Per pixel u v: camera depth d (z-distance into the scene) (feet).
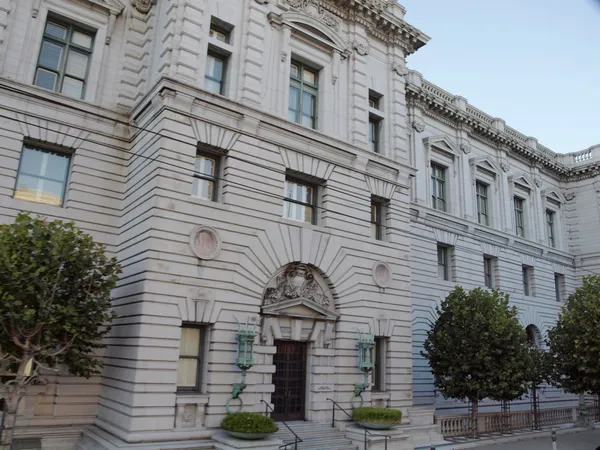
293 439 59.93
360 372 71.10
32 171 62.54
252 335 59.72
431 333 84.53
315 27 77.82
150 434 52.13
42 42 65.41
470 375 78.38
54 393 59.16
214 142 63.72
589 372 78.74
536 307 124.47
